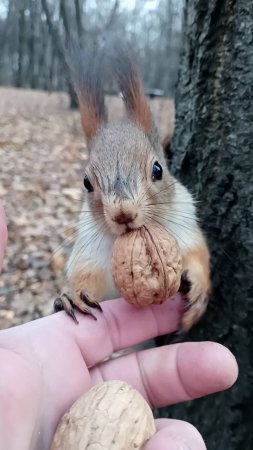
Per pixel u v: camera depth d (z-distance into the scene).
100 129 0.23
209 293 0.20
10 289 0.40
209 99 0.21
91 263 0.21
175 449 0.13
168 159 0.26
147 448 0.14
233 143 0.20
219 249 0.21
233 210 0.20
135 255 0.17
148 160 0.20
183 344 0.18
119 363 0.19
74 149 0.88
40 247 0.46
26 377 0.15
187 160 0.23
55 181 0.66
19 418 0.14
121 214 0.18
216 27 0.20
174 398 0.18
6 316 0.36
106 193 0.18
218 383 0.17
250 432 0.21
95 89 0.24
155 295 0.17
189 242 0.20
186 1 0.22
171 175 0.23
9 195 0.59
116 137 0.21
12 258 0.44
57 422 0.16
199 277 0.19
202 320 0.22
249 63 0.19
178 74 0.24
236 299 0.21
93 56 0.24
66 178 0.68
